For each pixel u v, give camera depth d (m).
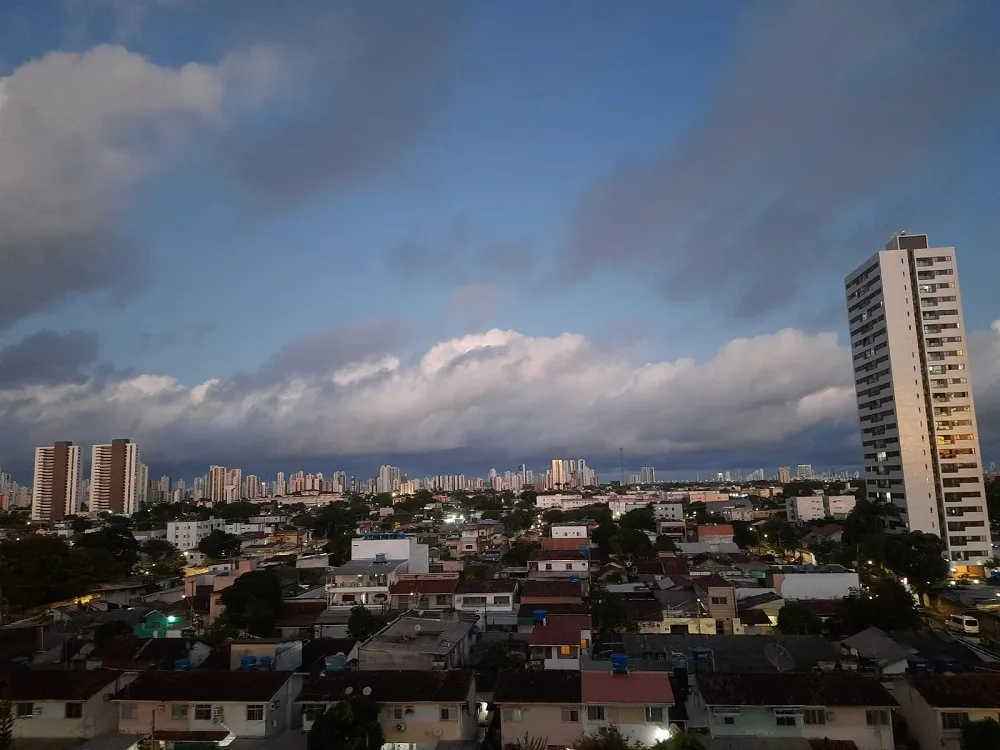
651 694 31.30
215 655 41.56
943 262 98.44
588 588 70.44
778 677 32.56
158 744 32.94
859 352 107.75
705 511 159.62
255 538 132.25
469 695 34.53
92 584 74.62
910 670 36.47
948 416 94.38
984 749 26.86
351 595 64.81
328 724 29.94
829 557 90.44
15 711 33.53
